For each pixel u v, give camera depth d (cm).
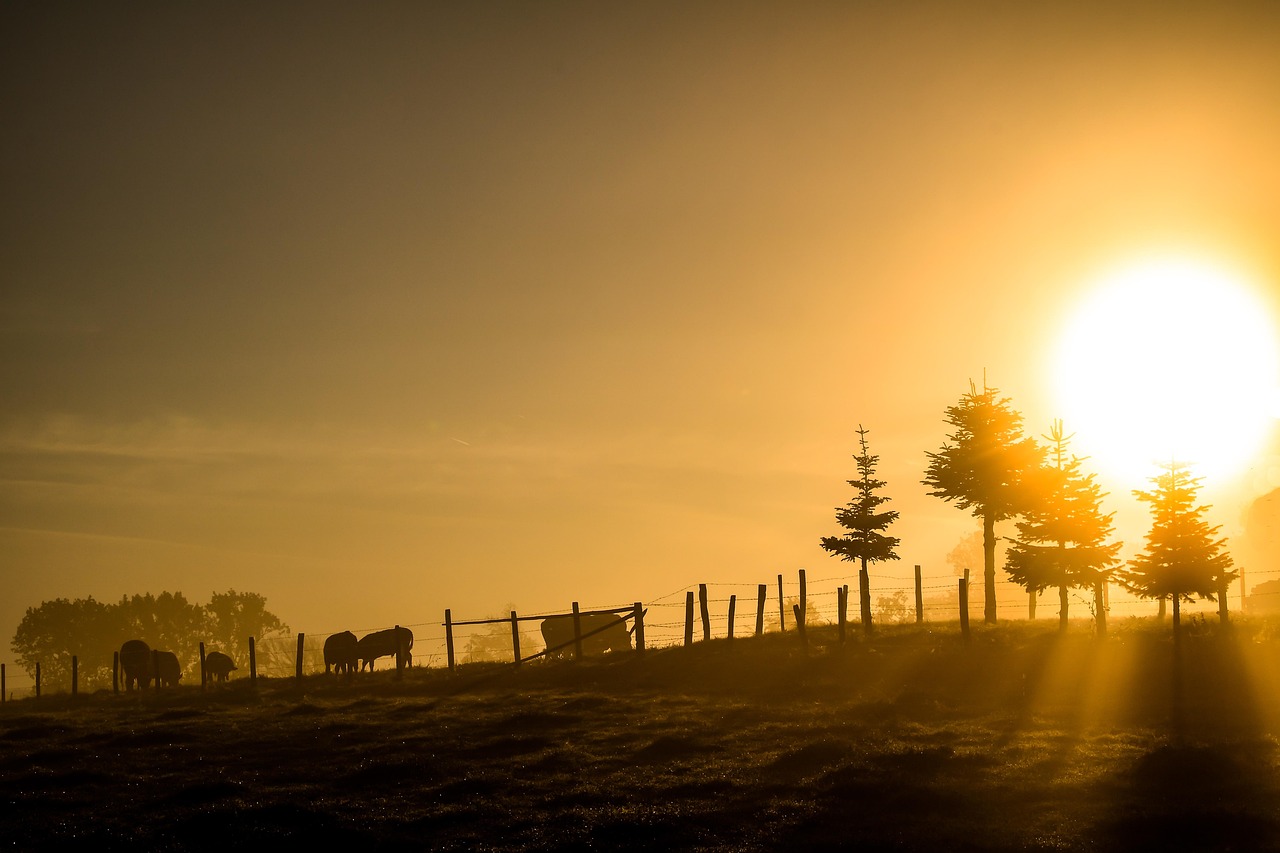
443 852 1706
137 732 2967
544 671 4009
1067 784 1936
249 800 2092
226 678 5797
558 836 1756
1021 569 4000
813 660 3591
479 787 2125
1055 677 3123
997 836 1653
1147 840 1599
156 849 1795
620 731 2680
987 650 3528
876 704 2873
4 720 3591
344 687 4156
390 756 2466
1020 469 4506
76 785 2305
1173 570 3500
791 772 2131
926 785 1941
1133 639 3528
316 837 1808
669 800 1964
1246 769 1983
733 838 1711
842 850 1616
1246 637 3431
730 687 3381
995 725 2564
